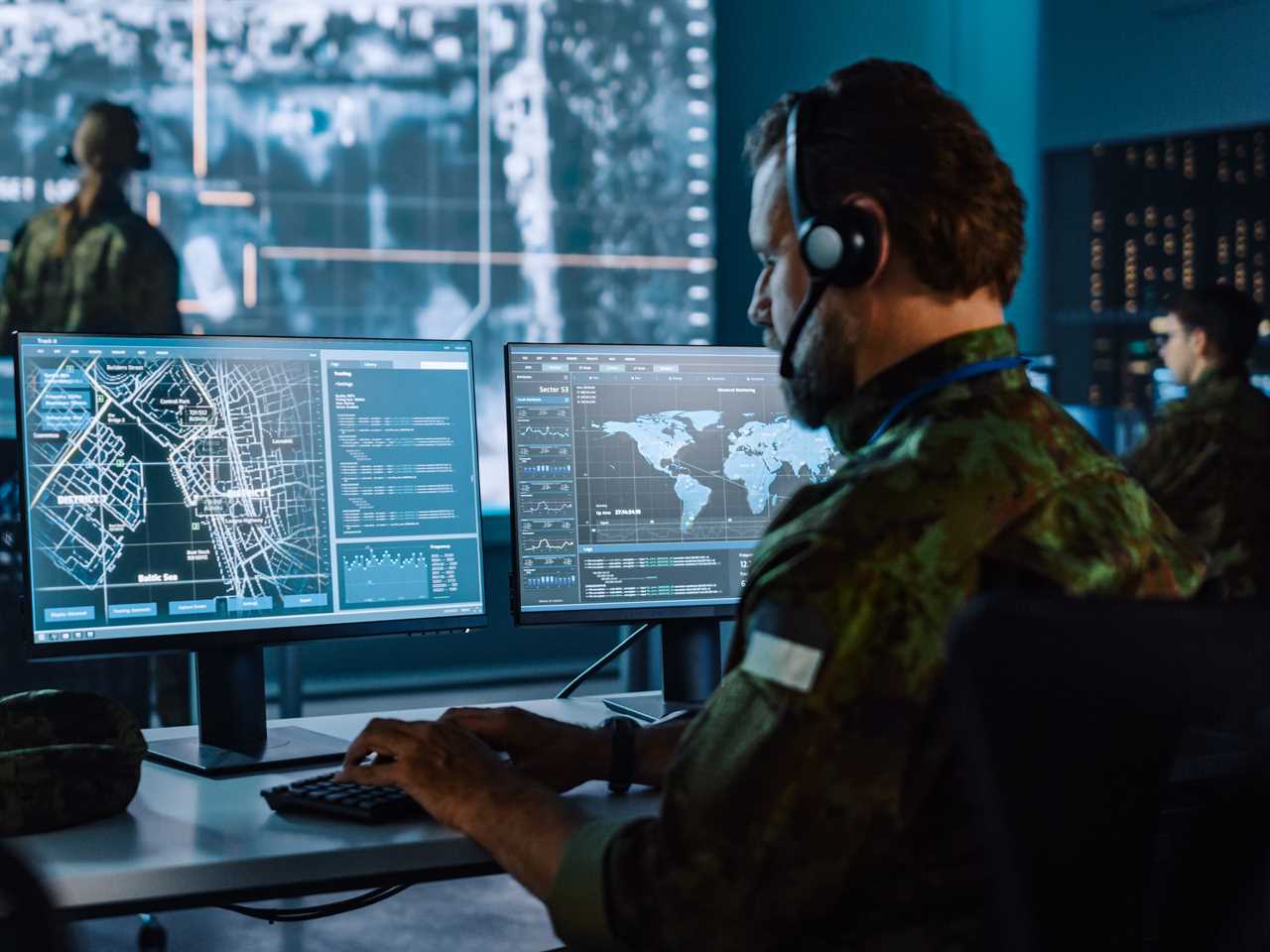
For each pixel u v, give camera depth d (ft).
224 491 5.46
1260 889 2.15
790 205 3.85
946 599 3.19
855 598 3.18
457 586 5.84
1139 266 20.43
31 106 17.34
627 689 13.30
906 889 3.23
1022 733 2.38
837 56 21.59
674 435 6.20
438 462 5.83
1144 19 20.30
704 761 3.26
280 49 18.45
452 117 19.40
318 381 5.64
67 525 5.22
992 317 3.69
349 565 5.65
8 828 4.20
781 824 3.14
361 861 4.11
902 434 3.51
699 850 3.21
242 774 5.12
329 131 18.76
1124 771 2.64
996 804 2.41
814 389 3.79
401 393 5.78
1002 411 3.52
